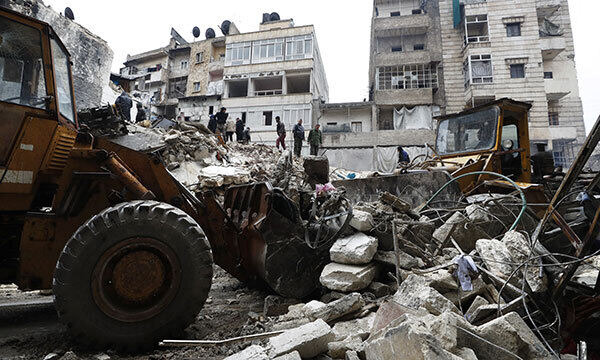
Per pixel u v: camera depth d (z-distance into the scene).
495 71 24.91
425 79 25.59
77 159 3.00
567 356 2.26
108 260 2.46
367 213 3.50
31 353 2.44
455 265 2.76
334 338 2.08
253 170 10.93
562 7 27.81
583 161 2.59
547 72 26.67
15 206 2.80
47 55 3.06
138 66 36.78
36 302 4.32
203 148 10.65
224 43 33.47
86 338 2.37
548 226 3.40
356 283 2.96
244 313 3.37
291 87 30.17
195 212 3.49
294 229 3.40
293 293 3.32
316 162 8.09
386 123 25.55
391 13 29.75
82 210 2.92
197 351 2.32
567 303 2.70
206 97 27.88
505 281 2.50
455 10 26.47
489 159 5.41
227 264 3.74
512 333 1.85
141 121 13.52
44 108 2.94
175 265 2.60
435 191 5.09
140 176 3.30
